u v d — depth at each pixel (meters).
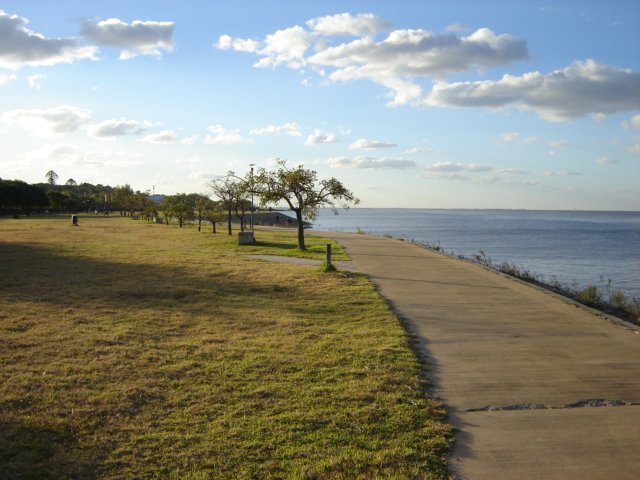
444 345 8.06
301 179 23.94
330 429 4.97
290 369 6.75
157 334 8.50
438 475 4.16
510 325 9.39
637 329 9.08
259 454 4.46
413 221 143.62
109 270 16.56
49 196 95.75
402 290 13.24
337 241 30.95
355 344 7.98
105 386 6.04
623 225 119.94
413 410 5.44
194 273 16.09
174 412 5.34
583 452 4.57
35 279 14.48
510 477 4.15
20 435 4.73
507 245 49.41
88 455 4.40
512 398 5.86
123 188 88.31
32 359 7.02
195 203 43.09
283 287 13.55
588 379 6.47
